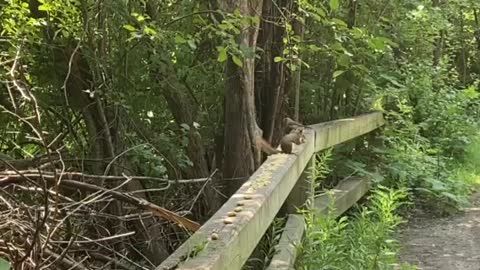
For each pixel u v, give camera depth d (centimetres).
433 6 1324
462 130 1160
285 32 632
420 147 998
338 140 721
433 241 751
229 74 579
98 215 490
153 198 632
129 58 662
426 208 889
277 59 606
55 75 646
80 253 493
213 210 606
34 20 606
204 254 275
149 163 625
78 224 479
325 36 734
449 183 927
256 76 645
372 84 896
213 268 262
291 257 461
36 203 449
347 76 848
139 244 588
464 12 1761
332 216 568
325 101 866
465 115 1248
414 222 837
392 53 1034
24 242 384
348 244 566
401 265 627
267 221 386
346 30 706
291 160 498
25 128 650
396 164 893
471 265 667
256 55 610
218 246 285
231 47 545
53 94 651
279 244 484
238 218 329
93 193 478
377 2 927
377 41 655
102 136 635
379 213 607
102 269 479
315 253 494
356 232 588
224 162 593
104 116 636
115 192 466
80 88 645
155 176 627
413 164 911
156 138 652
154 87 671
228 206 357
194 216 621
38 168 413
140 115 678
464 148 1144
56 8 609
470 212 887
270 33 640
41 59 641
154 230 584
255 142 587
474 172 1112
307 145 571
